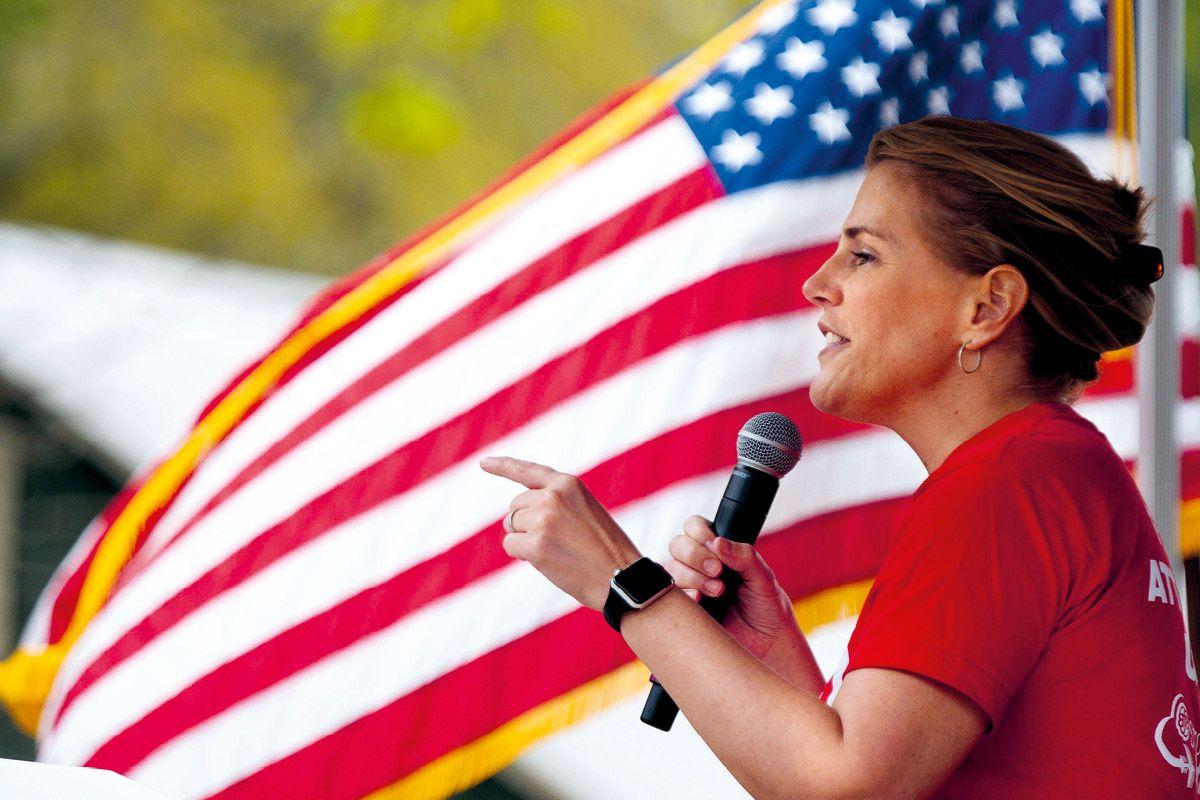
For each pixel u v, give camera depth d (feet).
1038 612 17.34
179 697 34.58
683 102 35.73
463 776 32.78
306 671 33.96
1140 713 17.67
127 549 37.78
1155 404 29.81
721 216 34.01
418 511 34.55
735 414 33.06
